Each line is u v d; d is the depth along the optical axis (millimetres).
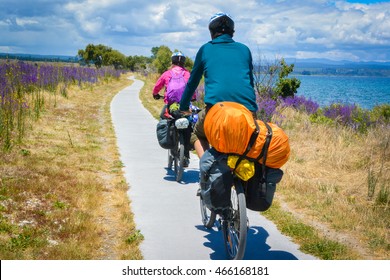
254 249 8898
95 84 59812
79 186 12344
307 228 9758
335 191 12680
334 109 26906
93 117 28188
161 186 13281
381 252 8820
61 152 16656
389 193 11945
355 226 9984
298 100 29953
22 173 12922
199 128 8672
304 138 19219
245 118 7203
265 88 29312
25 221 9711
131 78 112938
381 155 15484
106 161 16297
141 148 18969
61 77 42812
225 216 8164
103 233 9594
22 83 27609
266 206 7652
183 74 13453
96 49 135500
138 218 10539
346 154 16016
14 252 8242
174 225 10117
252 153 7289
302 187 12680
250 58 8414
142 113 31969
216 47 8273
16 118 20844
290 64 30609
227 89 7914
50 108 28453
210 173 7605
